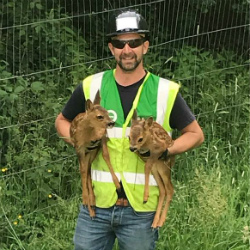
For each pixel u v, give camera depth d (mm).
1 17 3586
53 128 3225
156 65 3719
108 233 2068
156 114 1975
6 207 2906
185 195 3033
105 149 1961
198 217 2809
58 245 2785
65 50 3582
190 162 3393
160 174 1975
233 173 3432
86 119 1907
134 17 1942
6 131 3182
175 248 2779
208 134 3607
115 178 1970
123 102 1986
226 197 3094
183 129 2008
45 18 3645
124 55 1939
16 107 3201
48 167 3104
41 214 2994
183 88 3682
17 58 3621
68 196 3201
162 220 2004
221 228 2865
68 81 3471
